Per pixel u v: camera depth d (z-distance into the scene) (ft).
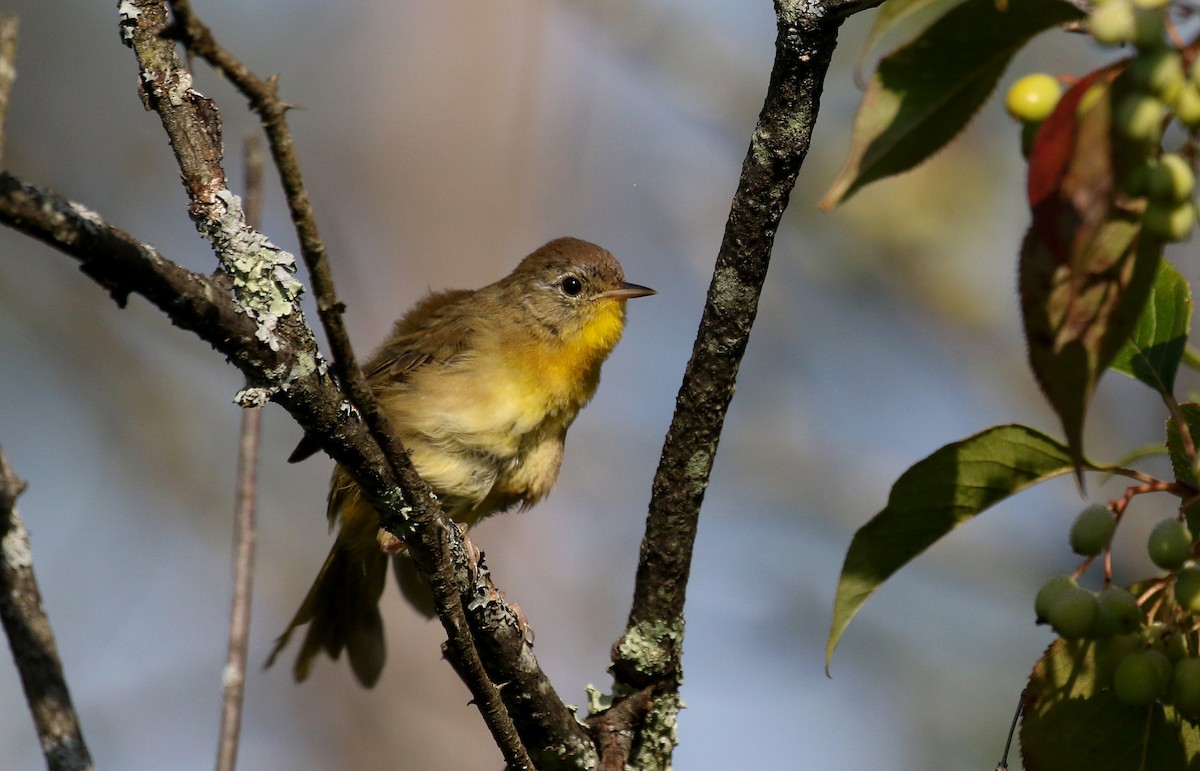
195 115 17.93
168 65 17.99
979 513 18.25
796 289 52.13
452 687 49.08
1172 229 12.71
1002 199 49.49
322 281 15.88
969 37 15.47
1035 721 17.72
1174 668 15.38
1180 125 13.74
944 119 16.06
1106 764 17.57
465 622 20.18
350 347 16.75
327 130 55.72
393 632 49.67
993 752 41.75
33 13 55.62
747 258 20.01
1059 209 13.06
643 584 23.24
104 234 15.30
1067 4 14.82
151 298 16.28
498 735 20.45
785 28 17.99
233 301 17.12
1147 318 17.58
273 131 14.55
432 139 54.70
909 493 18.29
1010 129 49.21
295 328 17.65
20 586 14.99
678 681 23.76
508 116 55.11
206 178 17.66
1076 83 13.32
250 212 27.71
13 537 15.03
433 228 53.67
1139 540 41.75
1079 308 13.20
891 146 16.06
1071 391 13.19
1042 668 17.78
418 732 48.19
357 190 54.70
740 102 51.93
